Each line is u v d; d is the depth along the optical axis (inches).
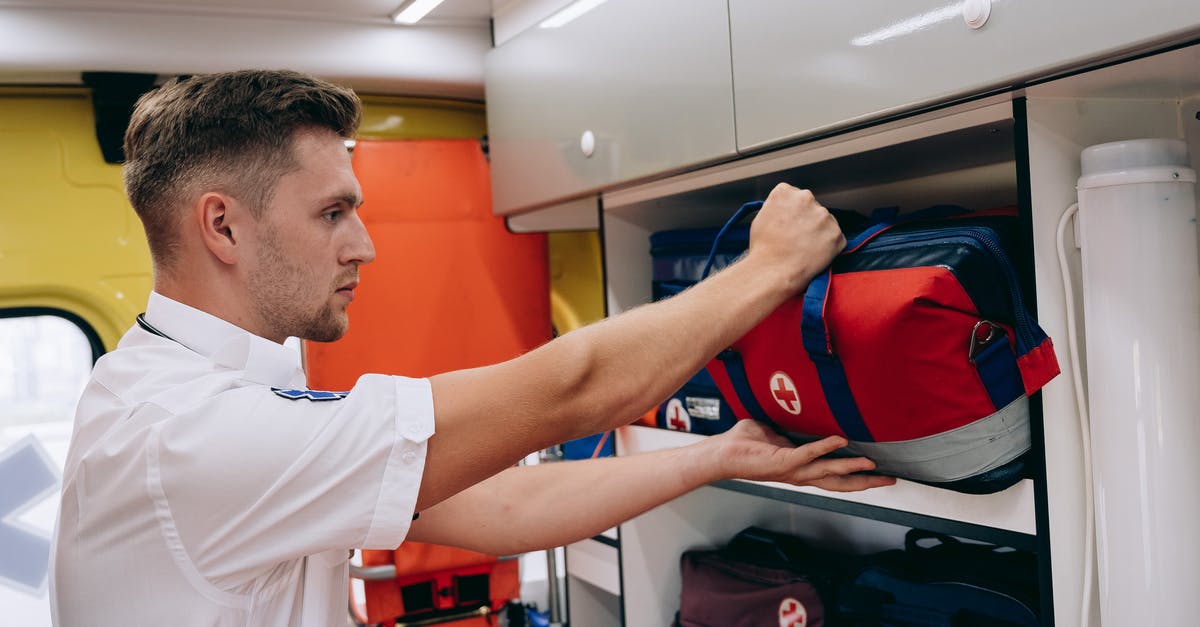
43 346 98.9
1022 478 47.6
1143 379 42.1
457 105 114.3
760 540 83.7
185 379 39.7
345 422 35.8
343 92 43.4
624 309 82.2
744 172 64.7
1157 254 41.8
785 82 55.6
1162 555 42.1
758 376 55.1
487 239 97.0
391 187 93.7
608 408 37.6
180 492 35.7
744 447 53.8
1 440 97.9
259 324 42.1
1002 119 47.4
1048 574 46.6
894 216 62.2
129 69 91.8
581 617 100.9
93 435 39.8
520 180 86.3
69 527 38.6
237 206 40.3
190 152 40.2
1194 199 42.8
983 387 45.5
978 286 45.1
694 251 73.0
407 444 35.6
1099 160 43.4
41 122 96.3
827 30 52.4
